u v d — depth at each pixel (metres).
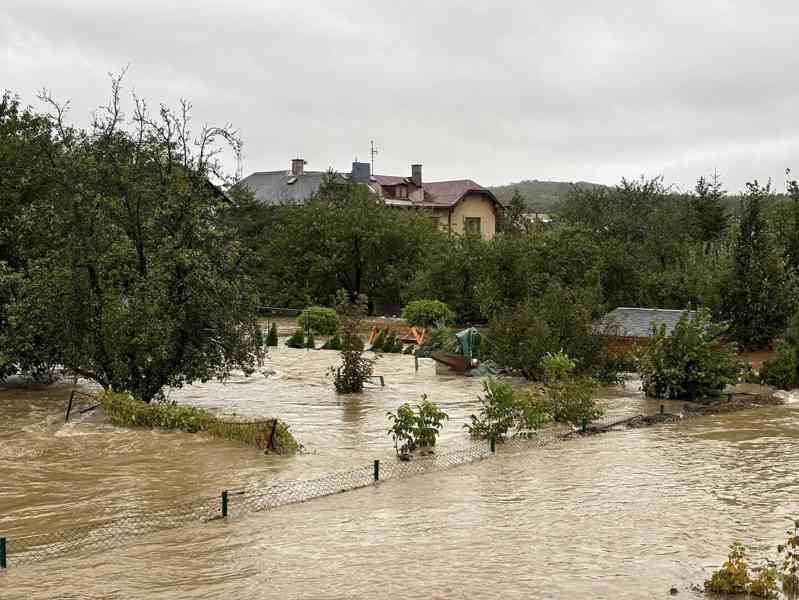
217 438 16.84
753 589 8.52
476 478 13.91
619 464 14.99
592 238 45.84
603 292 41.09
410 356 34.78
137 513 11.75
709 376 22.95
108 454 15.45
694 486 13.34
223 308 20.30
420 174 77.12
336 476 13.86
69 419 19.00
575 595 8.45
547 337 26.11
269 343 37.62
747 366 26.12
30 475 13.95
